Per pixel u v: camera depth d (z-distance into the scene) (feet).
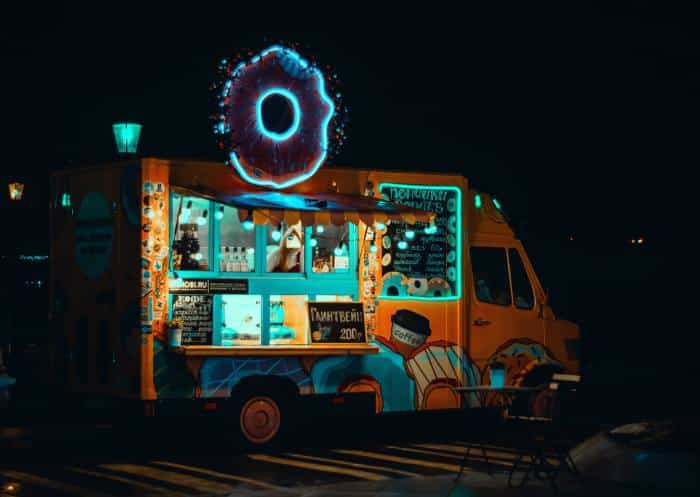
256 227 43.27
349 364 44.04
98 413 42.16
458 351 46.91
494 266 48.83
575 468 28.58
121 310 41.24
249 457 40.65
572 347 50.31
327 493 31.91
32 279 97.19
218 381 41.37
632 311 108.06
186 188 40.73
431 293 46.47
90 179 42.98
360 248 45.01
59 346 44.37
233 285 42.60
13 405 50.98
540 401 48.52
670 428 29.99
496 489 29.96
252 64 42.93
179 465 38.65
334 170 44.88
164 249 40.98
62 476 36.22
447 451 42.34
